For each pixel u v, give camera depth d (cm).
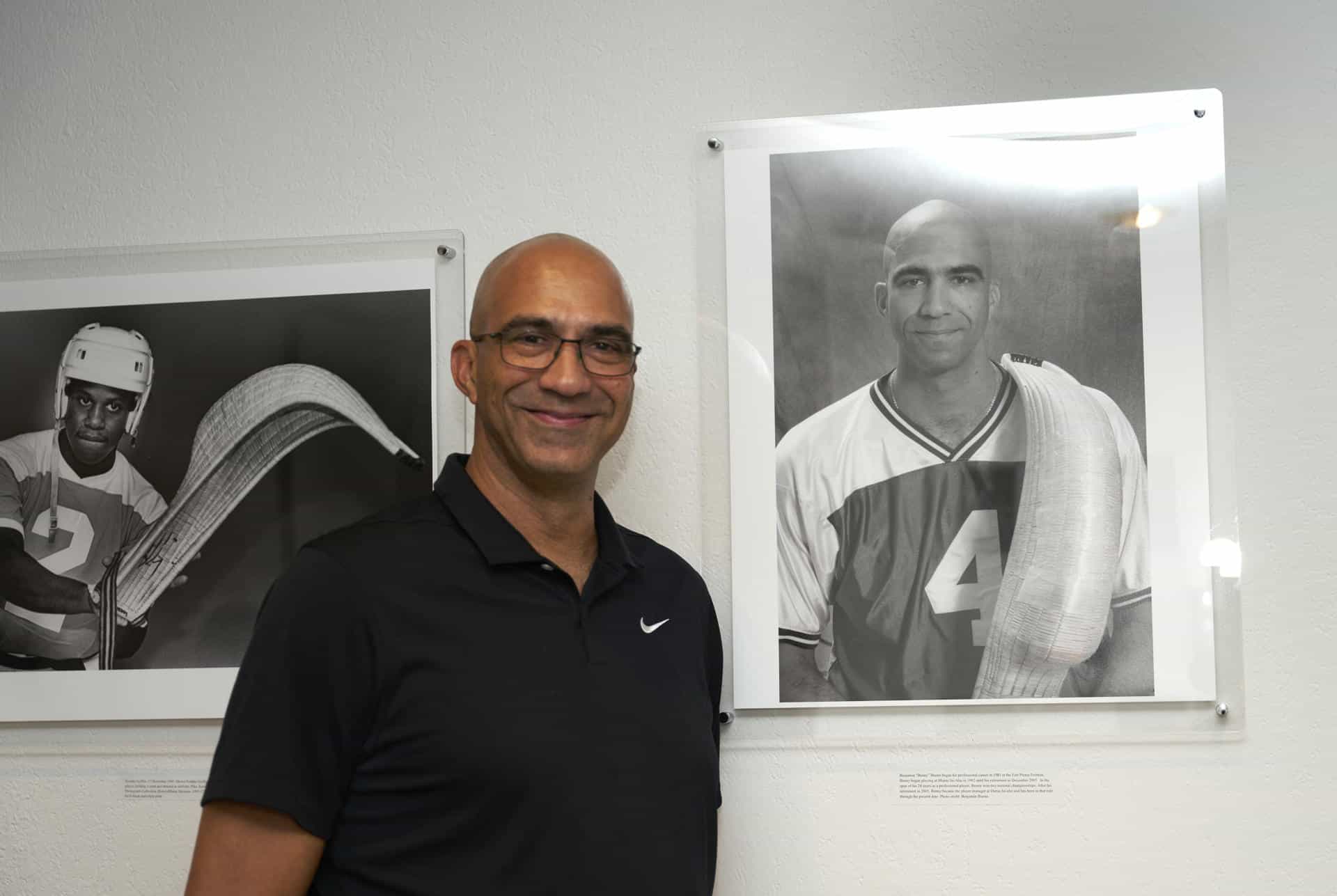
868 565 127
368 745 92
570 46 136
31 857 133
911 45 132
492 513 100
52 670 133
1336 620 123
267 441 134
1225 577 124
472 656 93
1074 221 128
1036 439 126
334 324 135
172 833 131
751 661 127
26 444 136
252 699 90
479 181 135
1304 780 122
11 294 138
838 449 128
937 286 128
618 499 131
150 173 139
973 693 125
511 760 90
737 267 131
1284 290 127
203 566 133
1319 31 129
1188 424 125
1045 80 131
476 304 108
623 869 92
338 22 138
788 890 125
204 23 140
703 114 133
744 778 127
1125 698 123
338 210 137
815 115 133
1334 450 125
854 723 126
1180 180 127
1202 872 122
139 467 135
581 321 102
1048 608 125
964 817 124
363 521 102
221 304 136
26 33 142
